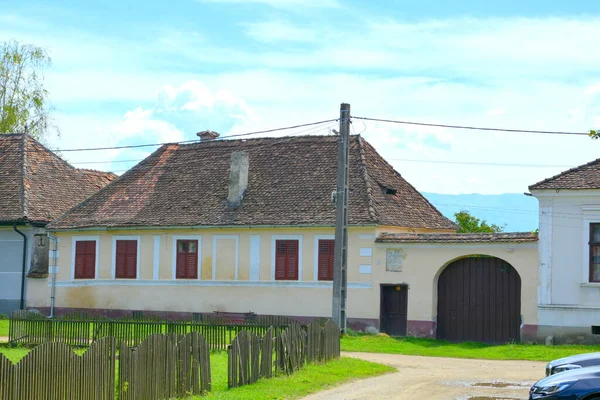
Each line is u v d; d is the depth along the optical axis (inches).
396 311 1475.1
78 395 613.0
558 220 1339.8
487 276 1413.6
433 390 850.1
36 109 2511.1
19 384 552.7
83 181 2084.2
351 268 1505.9
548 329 1332.4
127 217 1755.7
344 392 829.2
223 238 1657.2
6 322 1640.0
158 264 1712.6
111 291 1750.7
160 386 711.1
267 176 1716.3
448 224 1697.8
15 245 1849.2
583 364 693.9
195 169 1820.9
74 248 1796.3
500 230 2388.0
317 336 994.1
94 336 1233.4
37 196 1924.2
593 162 1370.6
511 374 995.3
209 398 745.6
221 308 1642.5
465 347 1327.5
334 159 1692.9
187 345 755.4
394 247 1472.7
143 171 1870.1
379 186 1628.9
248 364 837.8
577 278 1322.6
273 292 1598.2
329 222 1546.5
